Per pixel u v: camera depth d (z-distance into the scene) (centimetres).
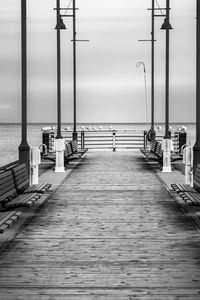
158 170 2684
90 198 1723
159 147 2905
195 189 1630
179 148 3750
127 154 4044
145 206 1562
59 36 2919
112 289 809
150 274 882
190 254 1009
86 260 968
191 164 1945
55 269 911
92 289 809
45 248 1055
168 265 934
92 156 3809
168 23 2977
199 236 1161
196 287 818
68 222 1320
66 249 1048
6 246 1067
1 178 1268
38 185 1652
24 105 1978
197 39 1816
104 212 1462
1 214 1191
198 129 1847
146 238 1145
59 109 2920
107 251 1033
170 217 1388
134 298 772
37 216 1402
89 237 1154
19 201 1334
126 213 1448
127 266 929
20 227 1240
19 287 819
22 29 1930
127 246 1073
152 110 4091
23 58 1945
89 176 2425
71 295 784
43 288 815
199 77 1833
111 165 3030
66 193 1845
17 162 2111
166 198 1723
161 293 791
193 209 1491
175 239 1134
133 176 2420
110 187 2014
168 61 3000
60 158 2611
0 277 867
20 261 960
